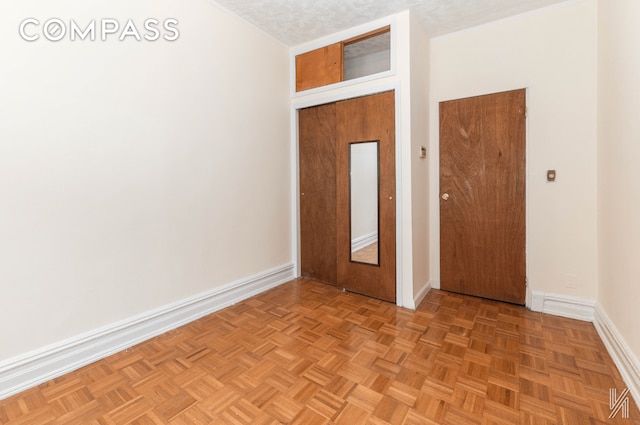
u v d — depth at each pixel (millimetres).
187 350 2127
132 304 2199
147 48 2207
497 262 2930
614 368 1873
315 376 1841
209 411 1570
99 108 1979
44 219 1783
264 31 3125
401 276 2850
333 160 3316
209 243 2691
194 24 2494
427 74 3117
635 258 1705
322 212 3451
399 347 2145
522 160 2766
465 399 1632
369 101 2957
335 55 3166
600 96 2373
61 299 1864
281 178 3441
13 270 1687
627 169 1852
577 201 2562
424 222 3100
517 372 1850
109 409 1585
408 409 1569
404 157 2779
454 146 3078
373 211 3000
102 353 2033
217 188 2734
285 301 2961
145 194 2236
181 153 2447
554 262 2674
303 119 3508
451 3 2580
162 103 2309
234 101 2855
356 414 1543
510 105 2791
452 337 2273
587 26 2475
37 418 1528
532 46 2684
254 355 2062
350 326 2461
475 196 3002
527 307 2795
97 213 1997
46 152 1774
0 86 1614
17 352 1714
